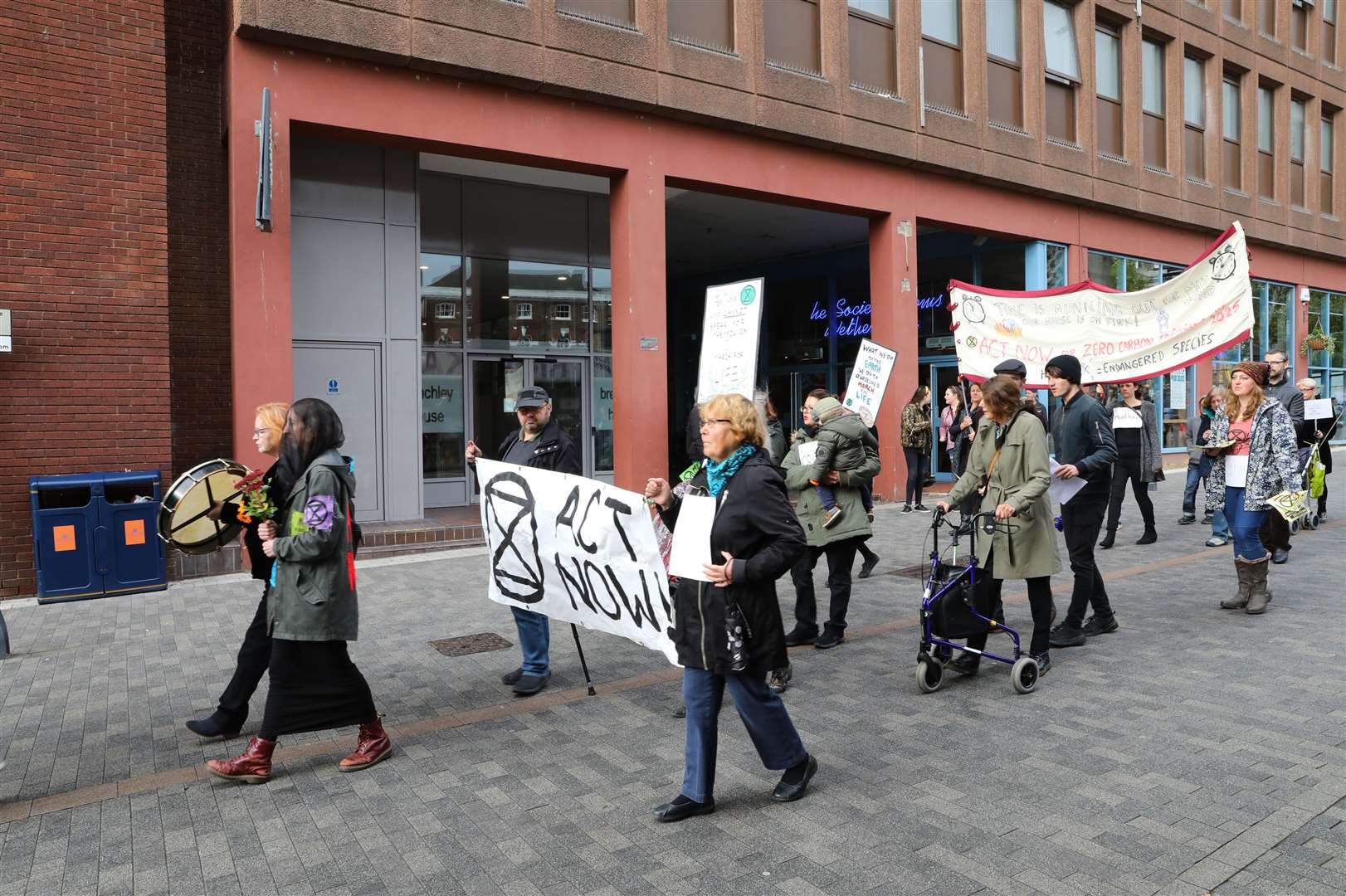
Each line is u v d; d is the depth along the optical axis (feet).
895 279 48.98
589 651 21.15
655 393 40.88
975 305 30.68
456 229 46.06
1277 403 23.03
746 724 12.57
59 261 28.45
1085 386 32.48
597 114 38.99
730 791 13.28
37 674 19.74
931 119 49.14
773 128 43.04
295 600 13.56
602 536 15.49
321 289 36.47
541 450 18.13
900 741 15.11
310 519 13.34
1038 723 15.74
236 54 31.30
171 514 14.62
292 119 32.32
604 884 10.73
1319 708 16.06
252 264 31.78
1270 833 11.56
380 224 37.68
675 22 40.86
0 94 27.68
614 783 13.65
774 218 58.39
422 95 34.78
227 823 12.54
